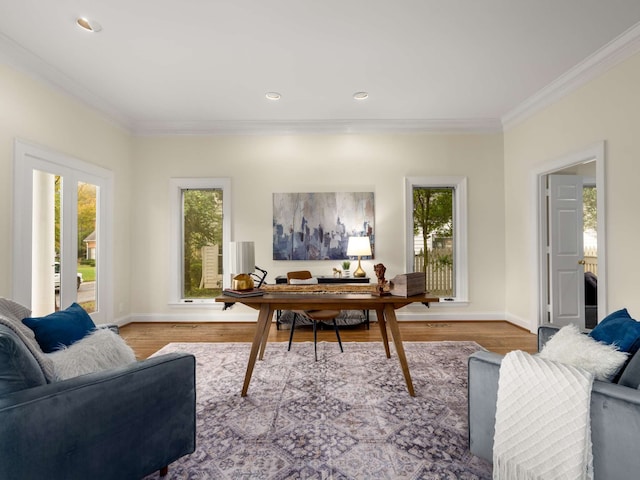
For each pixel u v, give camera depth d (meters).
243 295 2.42
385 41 2.83
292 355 3.21
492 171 4.77
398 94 3.85
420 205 4.90
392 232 4.77
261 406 2.20
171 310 4.72
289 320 4.23
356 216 4.77
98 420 1.24
